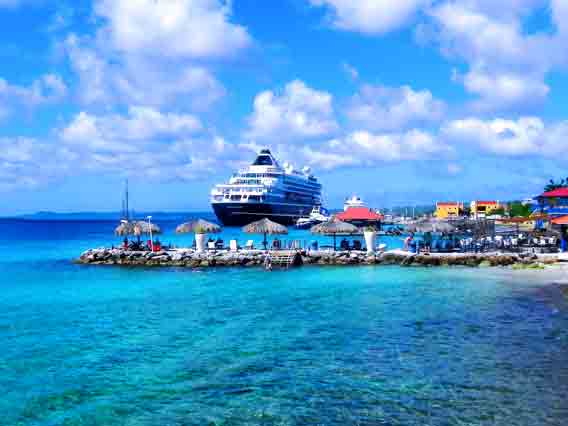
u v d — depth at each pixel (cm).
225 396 1435
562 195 5778
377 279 3622
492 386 1463
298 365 1683
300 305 2684
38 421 1292
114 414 1328
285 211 13200
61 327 2231
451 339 1958
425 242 4919
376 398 1399
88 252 5159
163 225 18825
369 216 5331
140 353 1830
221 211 11988
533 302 2677
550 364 1641
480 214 15675
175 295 3067
